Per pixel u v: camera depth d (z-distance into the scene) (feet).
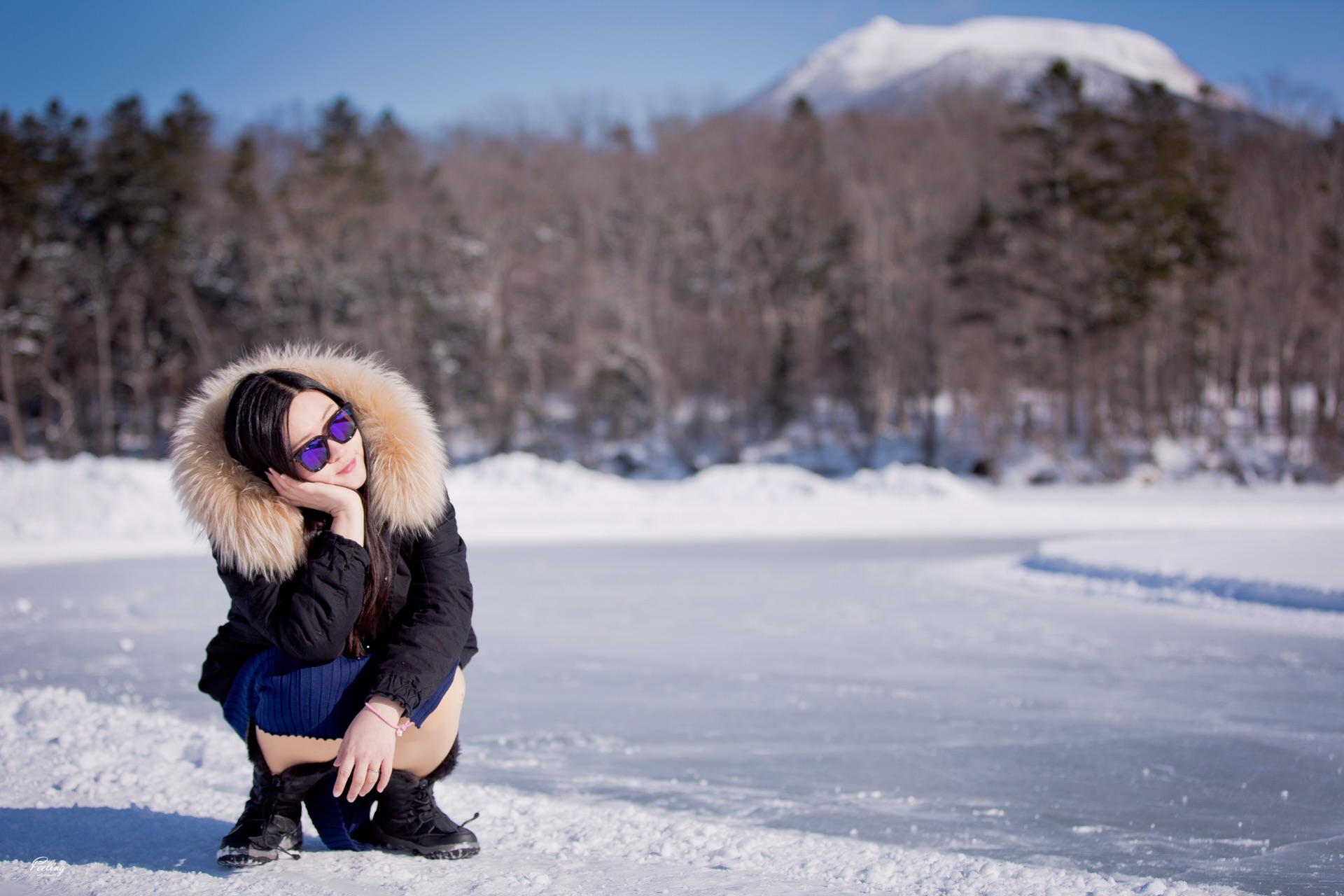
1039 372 156.76
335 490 6.62
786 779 11.62
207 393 6.86
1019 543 55.57
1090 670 19.54
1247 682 18.21
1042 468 140.56
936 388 158.20
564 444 170.19
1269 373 171.53
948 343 153.17
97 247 159.74
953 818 9.97
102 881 6.64
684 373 174.70
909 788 11.21
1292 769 12.09
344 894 6.43
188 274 160.97
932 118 196.65
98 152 163.12
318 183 168.35
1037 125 156.04
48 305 149.59
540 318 173.37
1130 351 156.66
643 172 187.21
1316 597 28.35
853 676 18.89
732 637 24.11
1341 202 154.61
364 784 6.43
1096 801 10.68
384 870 6.94
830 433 169.17
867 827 9.60
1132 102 154.51
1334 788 11.25
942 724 14.79
